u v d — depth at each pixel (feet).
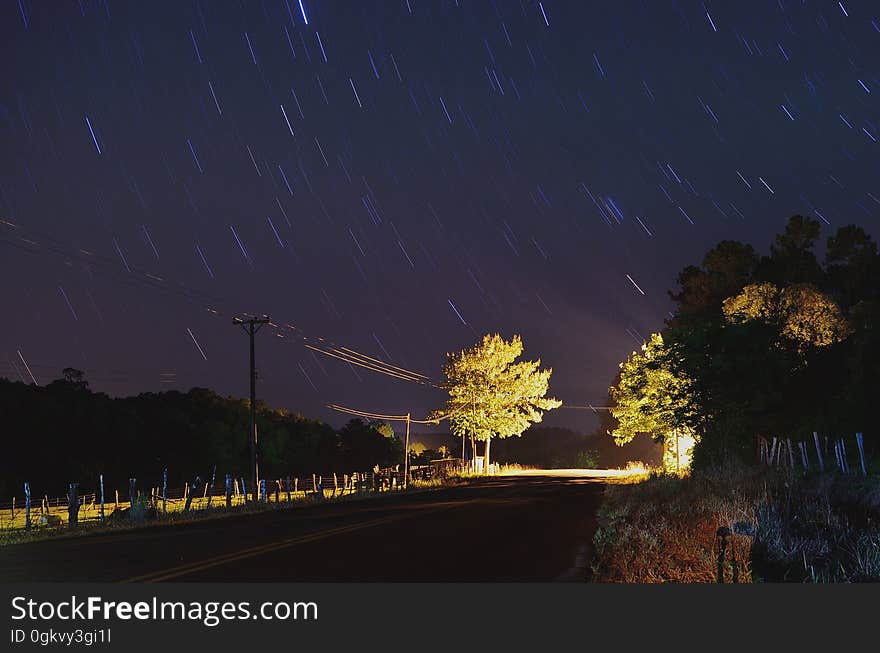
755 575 39.47
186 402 255.50
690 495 73.87
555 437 502.38
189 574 41.91
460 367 246.68
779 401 102.53
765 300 129.49
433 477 210.79
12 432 192.54
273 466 259.39
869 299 170.50
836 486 66.59
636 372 114.01
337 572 42.63
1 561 47.91
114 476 203.82
